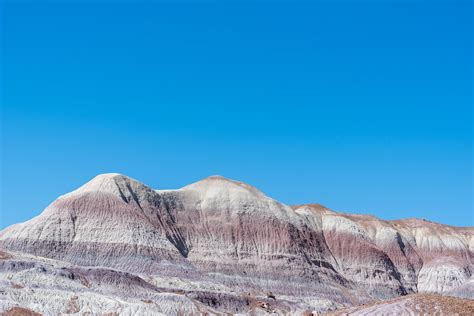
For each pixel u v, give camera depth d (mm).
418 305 125500
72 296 192500
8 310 176500
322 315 135125
